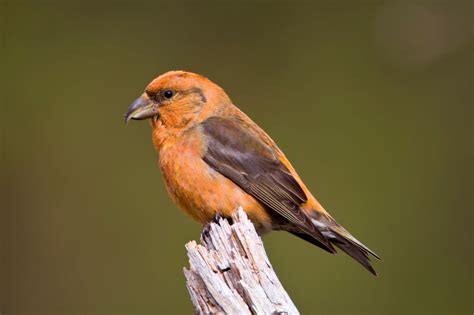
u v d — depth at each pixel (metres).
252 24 16.78
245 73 16.59
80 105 16.22
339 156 15.88
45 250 15.27
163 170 9.25
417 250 15.05
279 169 9.20
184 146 9.13
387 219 15.32
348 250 9.16
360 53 16.64
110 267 15.03
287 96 16.41
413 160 15.85
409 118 16.25
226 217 9.01
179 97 9.35
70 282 15.02
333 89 16.45
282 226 9.27
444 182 15.73
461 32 16.38
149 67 16.62
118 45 16.73
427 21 16.52
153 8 16.97
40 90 16.27
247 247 7.14
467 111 16.27
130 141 15.88
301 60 16.59
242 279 6.96
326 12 16.86
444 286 14.80
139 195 15.50
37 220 15.42
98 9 16.97
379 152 15.90
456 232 15.32
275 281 6.97
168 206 15.28
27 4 16.80
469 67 16.38
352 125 16.12
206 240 8.76
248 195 9.02
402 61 16.53
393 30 16.62
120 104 16.30
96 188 15.60
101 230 15.30
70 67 16.52
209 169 9.01
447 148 15.89
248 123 9.61
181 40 16.78
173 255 14.90
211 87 9.61
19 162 15.72
